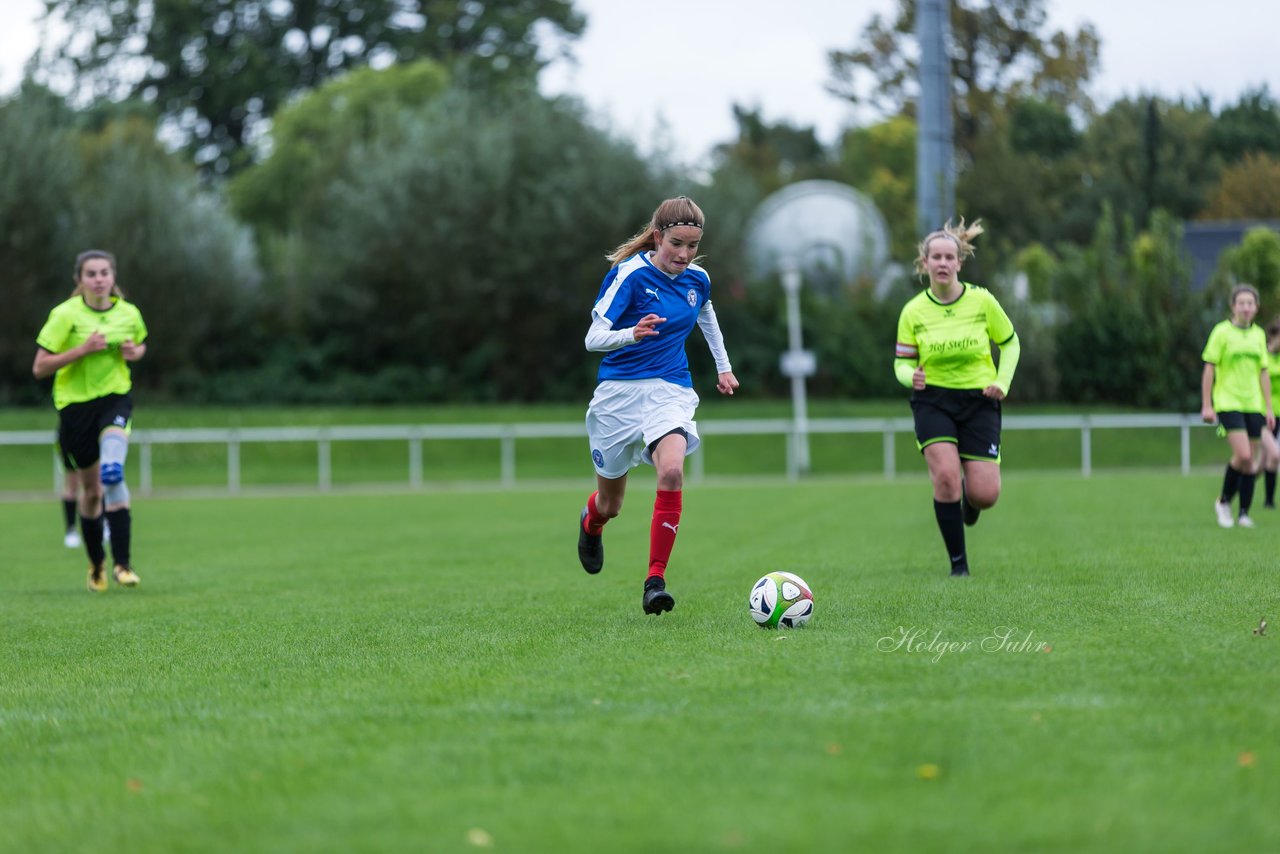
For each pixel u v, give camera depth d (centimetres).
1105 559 3591
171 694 1997
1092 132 19950
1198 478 8975
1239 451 4753
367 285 14875
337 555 4650
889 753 1476
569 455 12238
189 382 14188
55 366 3481
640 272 2652
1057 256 18250
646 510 6806
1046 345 13012
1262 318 12394
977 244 13562
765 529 5341
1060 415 12375
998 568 3450
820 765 1435
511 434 10162
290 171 17775
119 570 3669
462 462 12006
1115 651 2072
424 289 14800
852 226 15388
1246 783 1342
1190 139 19262
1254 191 18238
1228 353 4784
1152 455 11381
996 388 3272
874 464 11694
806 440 11525
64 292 13712
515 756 1517
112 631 2758
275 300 15138
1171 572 3219
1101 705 1688
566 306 14888
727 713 1695
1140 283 12875
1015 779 1367
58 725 1806
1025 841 1181
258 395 14150
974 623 2416
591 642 2334
